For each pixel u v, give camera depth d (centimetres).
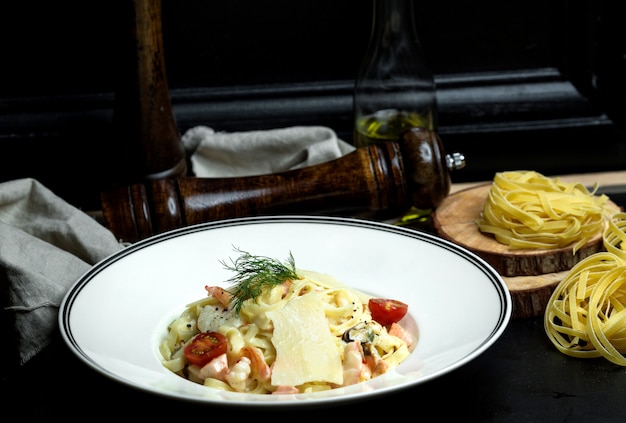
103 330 132
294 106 209
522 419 123
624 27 205
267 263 138
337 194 168
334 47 208
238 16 204
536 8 208
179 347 134
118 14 170
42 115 203
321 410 126
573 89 211
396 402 128
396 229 154
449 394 129
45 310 143
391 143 170
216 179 168
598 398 127
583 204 161
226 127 208
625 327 135
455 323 133
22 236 152
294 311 127
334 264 153
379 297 145
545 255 153
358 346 126
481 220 165
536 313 150
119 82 174
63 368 140
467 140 210
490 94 211
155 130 175
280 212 168
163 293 145
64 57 201
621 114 210
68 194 207
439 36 209
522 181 169
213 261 153
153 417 126
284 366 122
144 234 162
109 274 144
